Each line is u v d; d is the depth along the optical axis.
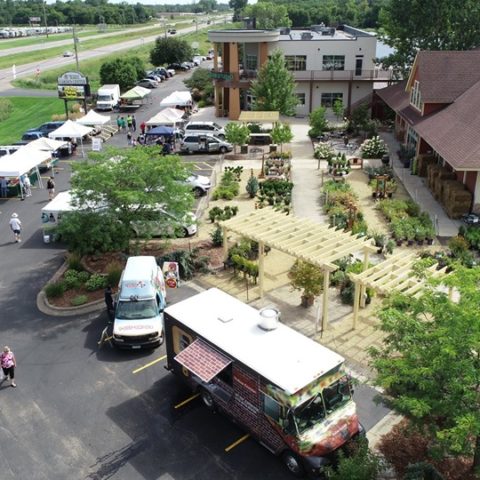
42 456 14.14
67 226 22.39
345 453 13.09
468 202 28.50
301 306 20.94
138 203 22.81
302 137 48.62
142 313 19.03
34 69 97.44
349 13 151.25
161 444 14.46
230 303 16.48
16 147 41.91
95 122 48.62
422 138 34.16
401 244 26.03
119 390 16.69
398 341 12.50
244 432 14.82
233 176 36.22
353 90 56.97
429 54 37.06
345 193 31.77
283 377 13.02
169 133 43.88
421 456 13.45
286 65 56.56
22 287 23.22
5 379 17.28
